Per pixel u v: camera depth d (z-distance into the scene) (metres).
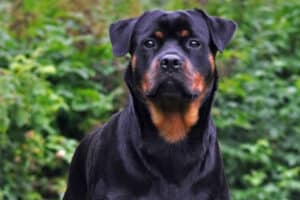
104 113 9.11
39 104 8.53
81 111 9.11
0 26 9.58
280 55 10.26
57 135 8.87
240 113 9.35
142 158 5.70
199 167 5.77
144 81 5.78
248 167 9.44
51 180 8.74
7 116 8.16
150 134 5.72
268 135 9.55
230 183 9.31
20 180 8.39
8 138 8.32
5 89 8.12
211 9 10.52
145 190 5.69
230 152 9.23
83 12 9.74
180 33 5.85
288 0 10.64
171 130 5.73
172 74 5.65
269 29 10.29
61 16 9.88
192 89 5.73
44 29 9.60
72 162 6.64
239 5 10.36
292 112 9.49
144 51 5.84
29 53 9.24
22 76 8.47
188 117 5.75
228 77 9.55
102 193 5.79
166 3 12.27
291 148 9.55
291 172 9.05
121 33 6.02
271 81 9.86
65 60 9.22
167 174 5.72
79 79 9.21
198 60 5.84
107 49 9.34
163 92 5.69
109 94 9.28
